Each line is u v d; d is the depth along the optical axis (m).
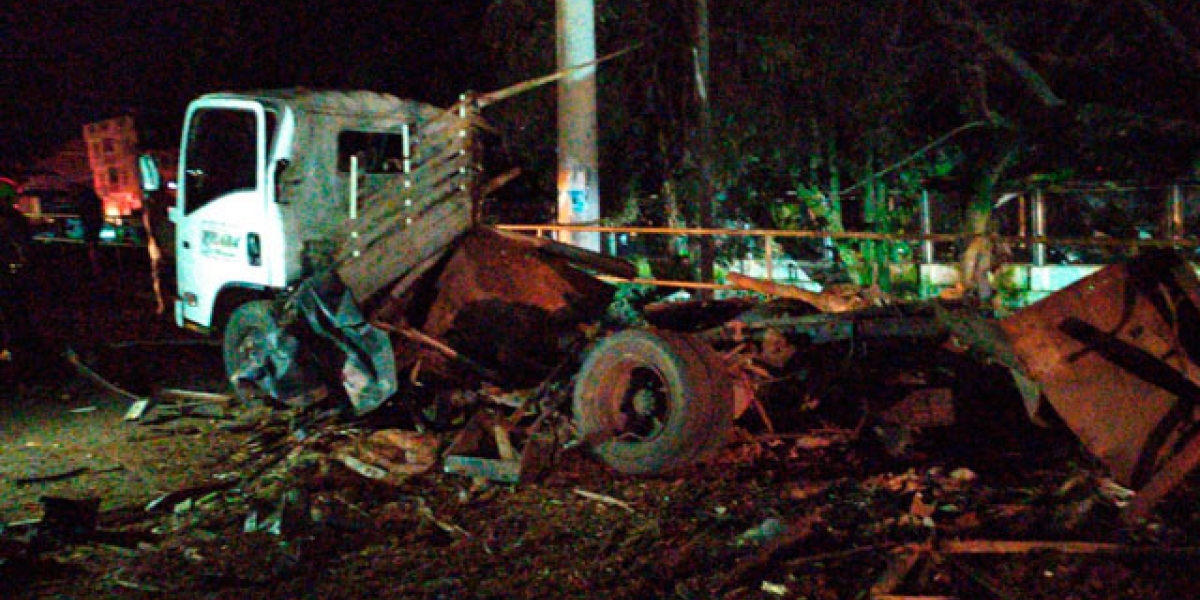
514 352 9.05
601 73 15.02
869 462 7.24
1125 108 14.12
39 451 8.41
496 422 7.56
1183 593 4.87
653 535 6.02
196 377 11.20
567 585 5.41
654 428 7.22
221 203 10.08
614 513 6.46
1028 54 14.42
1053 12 14.50
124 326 15.38
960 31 13.94
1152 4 13.01
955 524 5.82
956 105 15.35
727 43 14.52
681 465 6.94
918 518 5.92
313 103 9.70
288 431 8.59
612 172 17.02
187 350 12.84
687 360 6.93
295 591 5.44
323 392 8.73
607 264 9.86
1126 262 6.32
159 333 14.59
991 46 13.38
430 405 8.80
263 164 9.59
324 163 9.69
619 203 17.25
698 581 5.32
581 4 11.83
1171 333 6.14
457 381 8.89
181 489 7.18
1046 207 14.99
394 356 8.28
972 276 10.82
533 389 8.60
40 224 29.03
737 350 7.64
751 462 7.39
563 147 12.04
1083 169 14.80
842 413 7.96
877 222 15.80
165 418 9.31
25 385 11.11
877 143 15.19
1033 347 6.28
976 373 7.48
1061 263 14.81
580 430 7.37
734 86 14.52
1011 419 7.51
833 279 15.90
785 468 7.24
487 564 5.72
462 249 9.23
